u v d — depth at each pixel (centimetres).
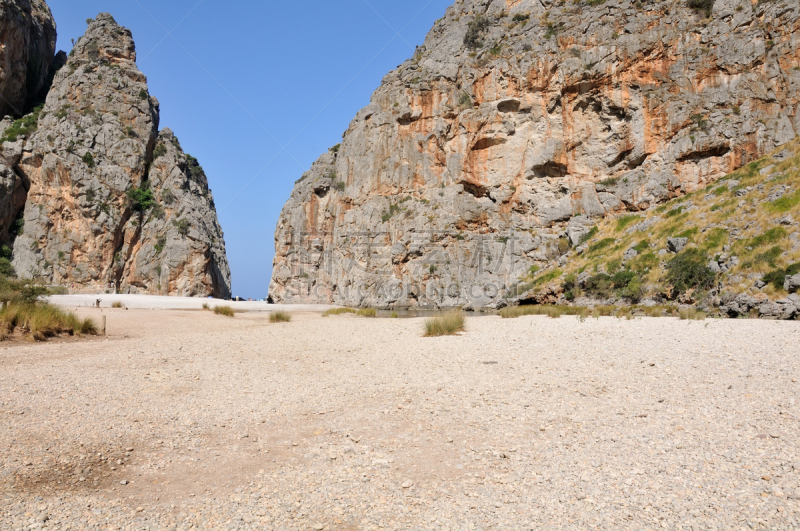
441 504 525
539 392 946
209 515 511
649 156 4869
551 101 5616
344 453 686
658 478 544
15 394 961
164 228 9781
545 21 6159
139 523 490
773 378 905
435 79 6775
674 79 4803
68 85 9944
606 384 970
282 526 486
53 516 499
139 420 834
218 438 757
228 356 1544
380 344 1812
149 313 3669
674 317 2377
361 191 7219
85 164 9244
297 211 7794
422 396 976
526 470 599
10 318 1897
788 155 3659
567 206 5406
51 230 8875
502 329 2102
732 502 478
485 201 6081
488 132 5988
